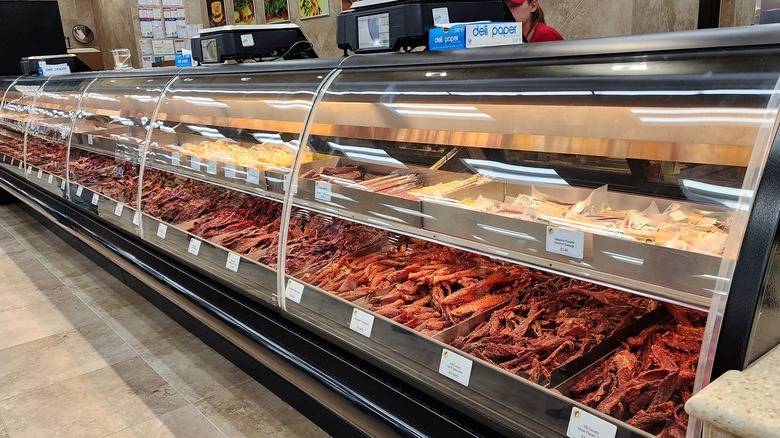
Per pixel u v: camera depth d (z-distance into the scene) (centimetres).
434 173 184
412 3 169
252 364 242
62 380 250
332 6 474
